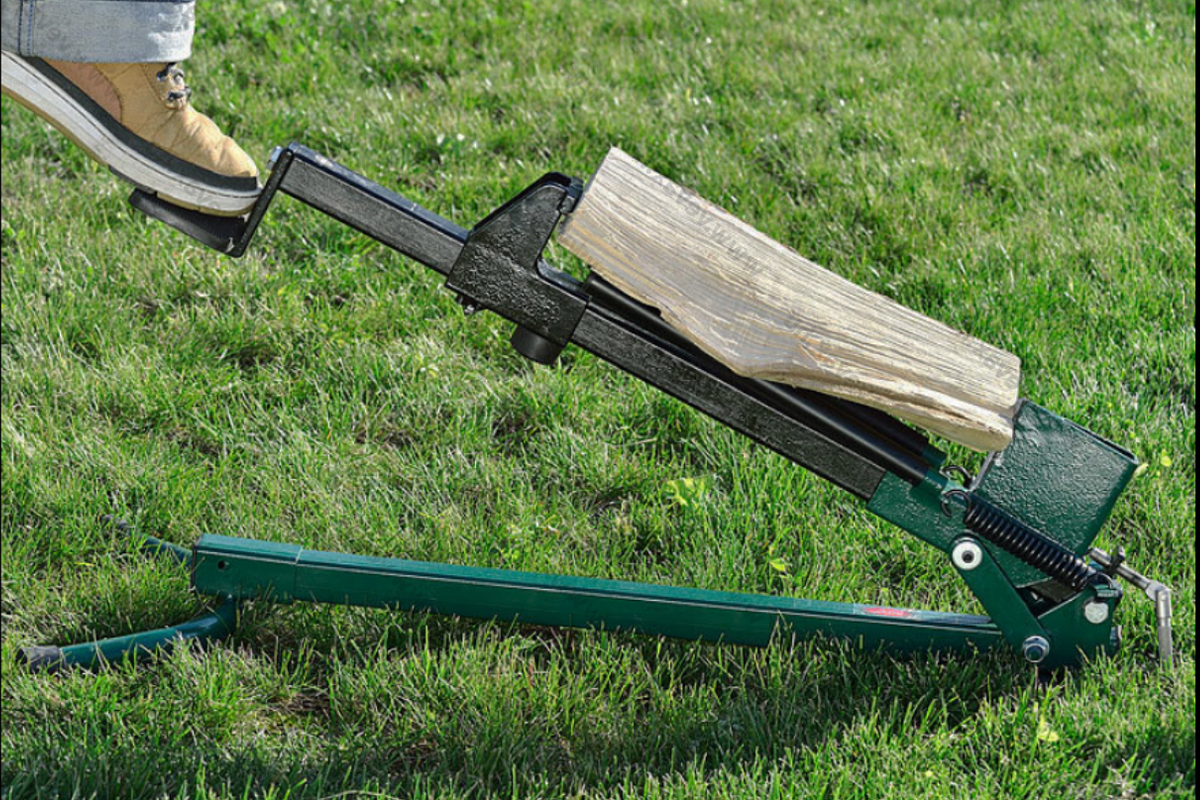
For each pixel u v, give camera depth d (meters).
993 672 2.70
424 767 2.52
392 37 6.69
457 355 3.99
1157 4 7.94
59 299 4.11
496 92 6.10
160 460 3.42
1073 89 6.48
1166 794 2.34
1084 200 5.18
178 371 3.85
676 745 2.51
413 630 2.86
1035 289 4.34
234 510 3.26
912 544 3.14
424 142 5.54
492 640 2.81
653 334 2.39
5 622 2.87
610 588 2.73
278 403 3.77
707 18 7.35
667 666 2.77
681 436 3.68
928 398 2.31
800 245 4.79
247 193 2.37
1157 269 4.52
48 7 2.13
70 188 4.92
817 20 7.50
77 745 2.43
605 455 3.50
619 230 2.29
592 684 2.67
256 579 2.78
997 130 5.84
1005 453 2.54
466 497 3.38
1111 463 2.51
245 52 6.30
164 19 2.22
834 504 3.30
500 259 2.31
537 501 3.34
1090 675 2.61
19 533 3.12
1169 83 6.46
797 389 2.40
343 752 2.50
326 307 4.18
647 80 6.38
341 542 3.15
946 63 6.80
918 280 4.46
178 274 4.29
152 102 2.27
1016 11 7.79
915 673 2.70
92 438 3.45
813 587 3.01
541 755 2.49
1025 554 2.52
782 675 2.71
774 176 5.41
